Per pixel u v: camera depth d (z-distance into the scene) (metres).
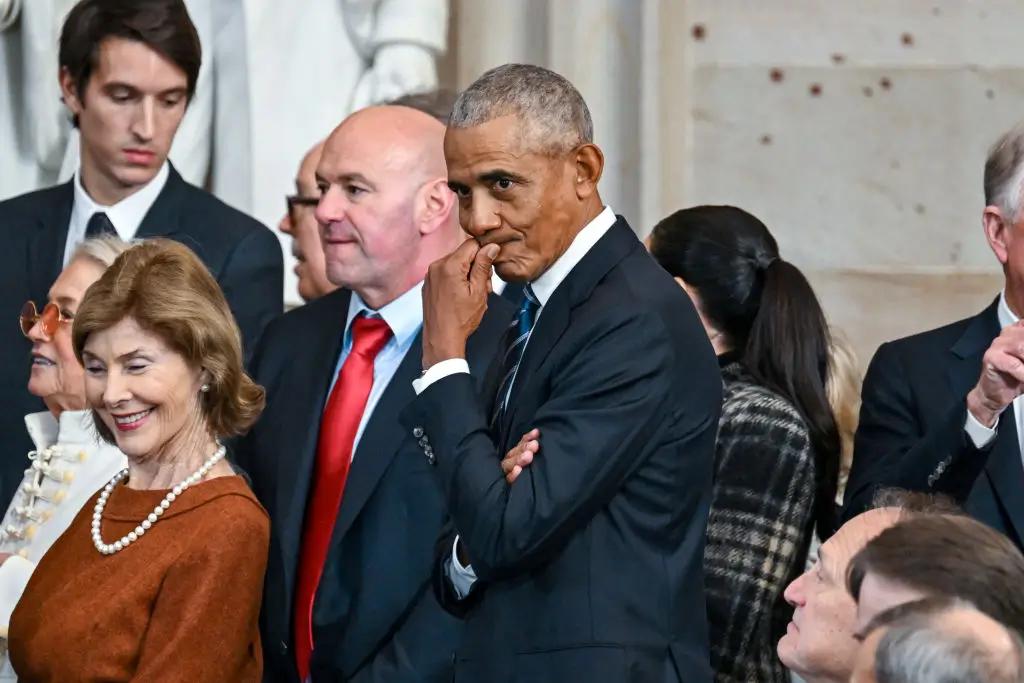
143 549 7.45
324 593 8.83
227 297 10.69
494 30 14.81
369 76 14.27
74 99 10.94
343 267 9.23
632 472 7.04
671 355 7.04
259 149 14.13
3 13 13.62
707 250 9.51
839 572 5.07
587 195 7.26
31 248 11.02
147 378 7.52
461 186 7.20
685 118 14.70
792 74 14.73
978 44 14.70
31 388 9.15
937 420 8.61
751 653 8.58
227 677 7.29
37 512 8.80
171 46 10.81
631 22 14.63
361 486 8.84
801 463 8.78
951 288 14.66
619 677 6.86
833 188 14.72
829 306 14.69
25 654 7.50
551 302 7.25
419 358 9.11
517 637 7.04
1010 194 8.28
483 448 7.01
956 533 4.79
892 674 4.58
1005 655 4.48
